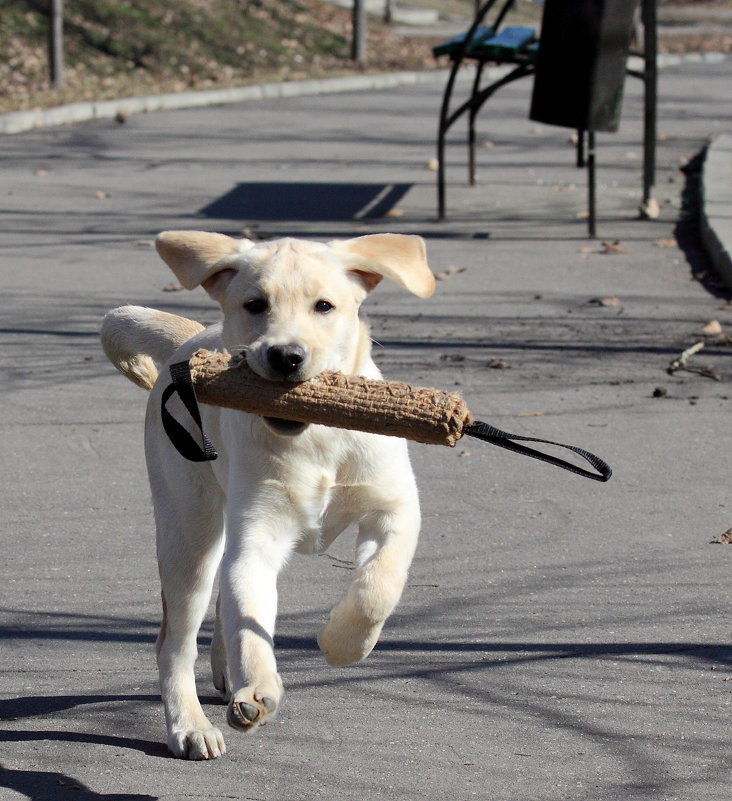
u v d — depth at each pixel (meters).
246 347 4.03
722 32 35.59
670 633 4.84
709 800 3.67
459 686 4.45
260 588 3.95
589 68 11.19
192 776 3.85
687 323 9.25
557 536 5.79
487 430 3.84
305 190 14.04
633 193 13.91
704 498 6.21
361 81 23.39
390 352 8.55
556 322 9.29
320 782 3.81
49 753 3.99
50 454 6.81
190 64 23.17
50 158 15.80
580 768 3.87
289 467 4.08
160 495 4.42
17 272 10.59
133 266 10.83
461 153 16.55
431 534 5.81
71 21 23.20
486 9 12.23
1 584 5.28
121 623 4.96
